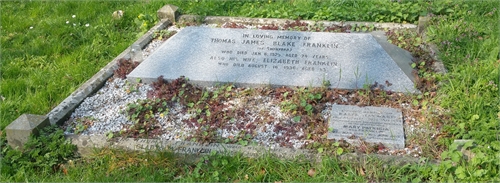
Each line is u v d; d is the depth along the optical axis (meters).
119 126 3.01
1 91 3.50
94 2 4.99
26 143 2.77
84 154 2.81
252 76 3.30
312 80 3.23
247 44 3.42
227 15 4.59
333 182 2.51
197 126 2.96
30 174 2.69
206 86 3.34
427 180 2.50
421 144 2.74
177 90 3.26
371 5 4.46
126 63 3.66
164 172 2.64
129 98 3.29
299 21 4.29
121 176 2.62
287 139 2.83
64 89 3.53
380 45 3.34
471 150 2.57
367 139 2.78
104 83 3.50
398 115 2.94
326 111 3.04
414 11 4.27
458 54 3.56
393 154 2.69
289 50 3.37
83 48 4.12
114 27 4.48
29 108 3.31
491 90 3.08
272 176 2.58
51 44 4.20
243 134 2.86
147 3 4.89
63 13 4.80
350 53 3.32
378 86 3.17
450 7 4.32
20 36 4.34
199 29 3.54
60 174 2.71
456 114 2.90
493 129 2.76
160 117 3.06
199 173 2.64
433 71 3.37
